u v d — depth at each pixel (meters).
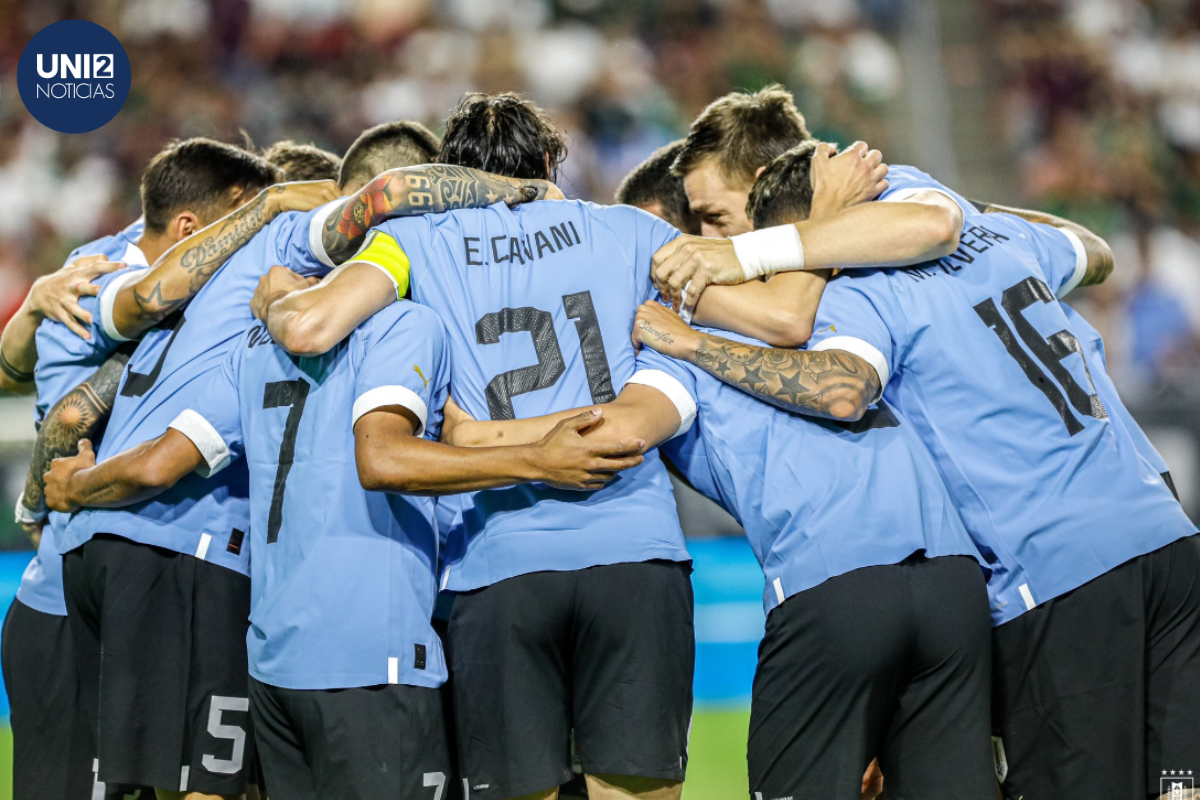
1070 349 11.42
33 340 14.20
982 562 11.19
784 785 10.58
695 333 11.02
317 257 11.95
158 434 12.16
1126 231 50.81
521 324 10.88
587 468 9.93
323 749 10.20
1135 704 10.59
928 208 11.16
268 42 52.97
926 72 57.41
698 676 24.53
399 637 10.26
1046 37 56.16
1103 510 10.82
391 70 53.16
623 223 11.62
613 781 10.40
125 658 11.70
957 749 10.45
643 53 54.41
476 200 11.30
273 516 10.72
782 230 11.22
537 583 10.29
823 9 57.38
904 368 11.35
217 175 14.13
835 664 10.30
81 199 48.34
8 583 29.61
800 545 10.59
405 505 10.59
